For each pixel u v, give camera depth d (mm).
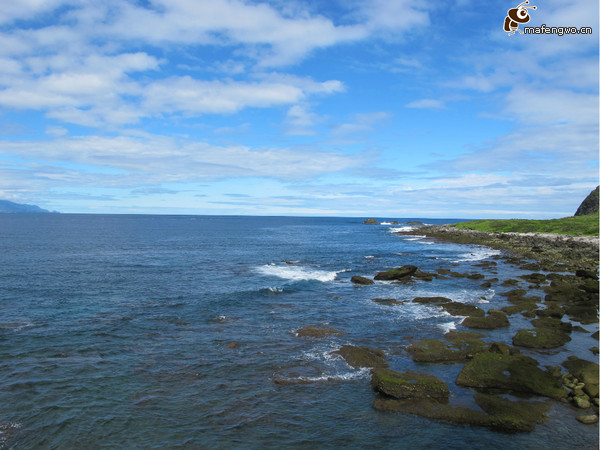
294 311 27828
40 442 12281
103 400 14773
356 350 19297
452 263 54969
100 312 26234
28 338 20891
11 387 15516
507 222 114500
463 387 16078
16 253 55938
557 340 20938
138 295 31453
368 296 33156
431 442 12477
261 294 32812
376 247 79000
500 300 32031
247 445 12250
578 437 12641
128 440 12438
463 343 20625
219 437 12648
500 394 15508
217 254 61906
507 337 22469
